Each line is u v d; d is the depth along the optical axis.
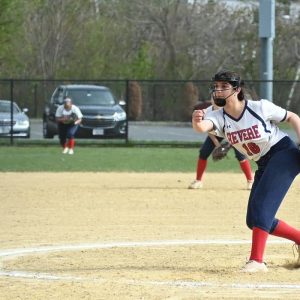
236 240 25.83
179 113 96.69
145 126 96.75
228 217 31.00
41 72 119.62
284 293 17.84
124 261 22.16
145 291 17.92
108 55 124.31
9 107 74.31
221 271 20.47
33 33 119.06
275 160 19.64
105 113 71.19
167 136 82.44
